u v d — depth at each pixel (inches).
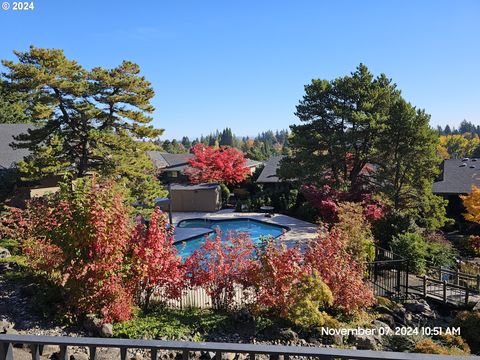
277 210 1229.7
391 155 975.6
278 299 362.3
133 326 323.3
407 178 967.0
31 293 371.9
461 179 1143.6
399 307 477.1
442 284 577.0
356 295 404.2
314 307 356.5
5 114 1387.8
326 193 933.8
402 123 911.0
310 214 1082.1
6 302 358.6
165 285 395.2
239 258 403.9
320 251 422.6
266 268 369.1
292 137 1071.6
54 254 364.2
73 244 324.2
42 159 647.8
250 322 360.8
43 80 608.1
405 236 677.3
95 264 323.0
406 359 85.4
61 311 334.0
